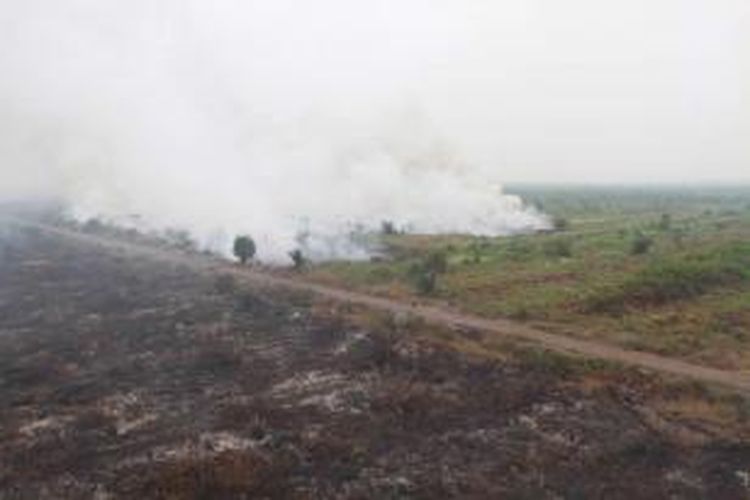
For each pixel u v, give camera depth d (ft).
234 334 280.72
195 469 158.71
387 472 158.20
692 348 249.14
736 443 171.12
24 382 234.17
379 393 205.87
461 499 145.59
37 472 163.43
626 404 197.67
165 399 210.79
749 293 317.42
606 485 151.23
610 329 271.08
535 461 162.40
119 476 159.33
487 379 216.33
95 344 277.03
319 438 175.32
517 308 299.99
